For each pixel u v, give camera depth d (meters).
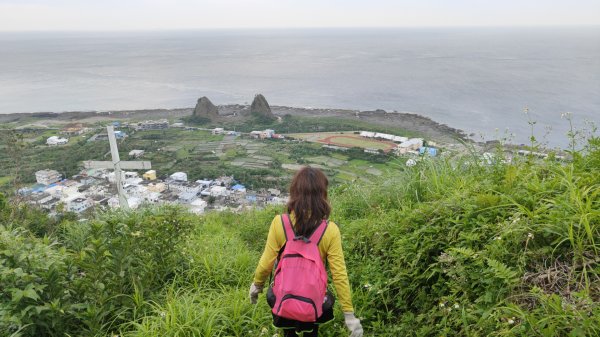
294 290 2.28
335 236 2.45
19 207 6.95
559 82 90.06
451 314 2.71
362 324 3.21
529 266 2.69
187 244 5.00
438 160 5.32
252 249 5.90
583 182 3.26
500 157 4.67
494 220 3.25
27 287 3.04
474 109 61.00
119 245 3.59
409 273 3.35
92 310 3.21
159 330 3.18
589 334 1.99
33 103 89.94
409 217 3.85
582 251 2.54
